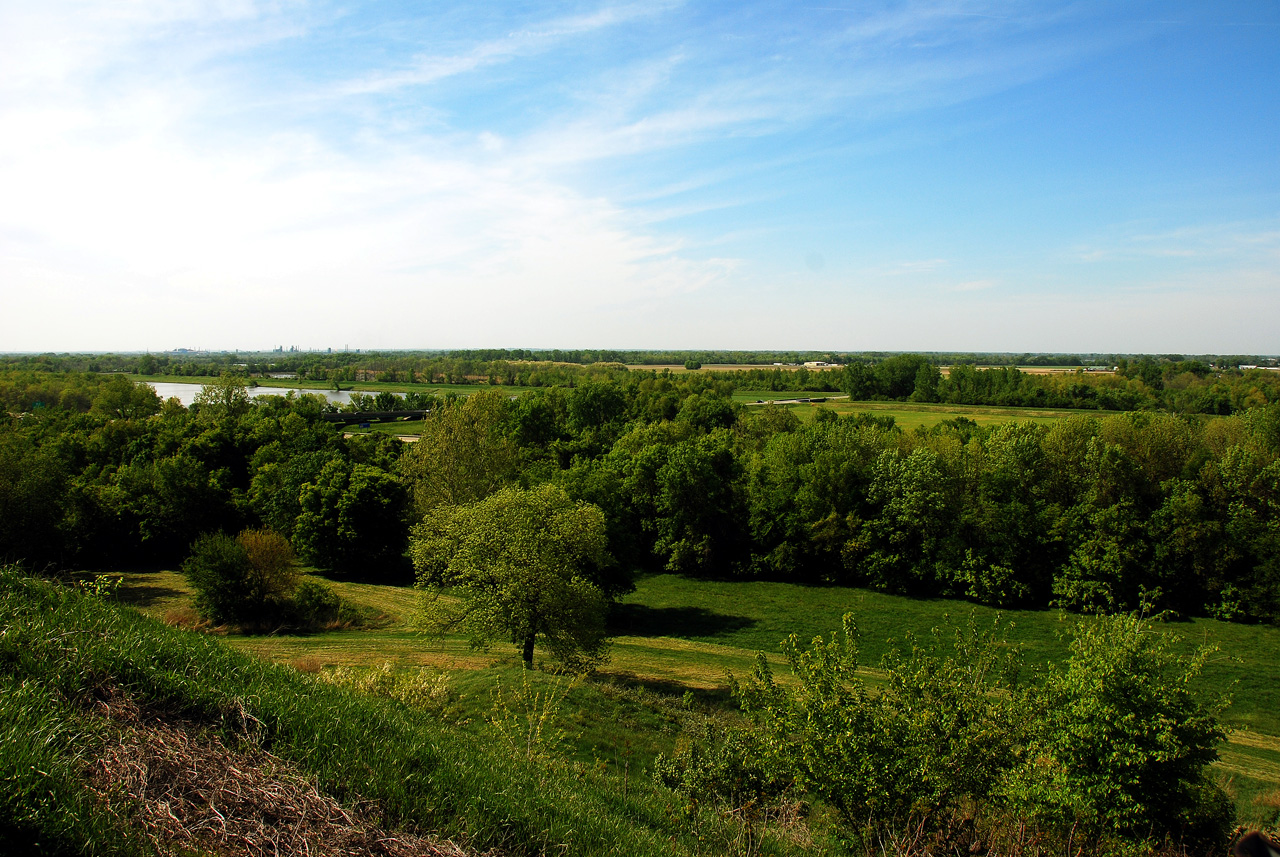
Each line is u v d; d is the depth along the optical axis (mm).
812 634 42438
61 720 6020
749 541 58500
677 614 47031
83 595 8930
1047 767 12586
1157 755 12703
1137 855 11508
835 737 11203
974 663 12977
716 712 24641
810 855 10055
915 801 10398
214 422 70500
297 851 5566
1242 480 45969
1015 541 48469
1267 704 30672
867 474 54969
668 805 11031
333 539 51125
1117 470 48969
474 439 57750
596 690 23156
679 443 64188
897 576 51875
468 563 29625
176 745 6445
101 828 4973
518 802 7773
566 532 30641
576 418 99438
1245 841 4859
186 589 43438
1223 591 43531
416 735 8797
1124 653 13742
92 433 67875
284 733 7312
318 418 86000
